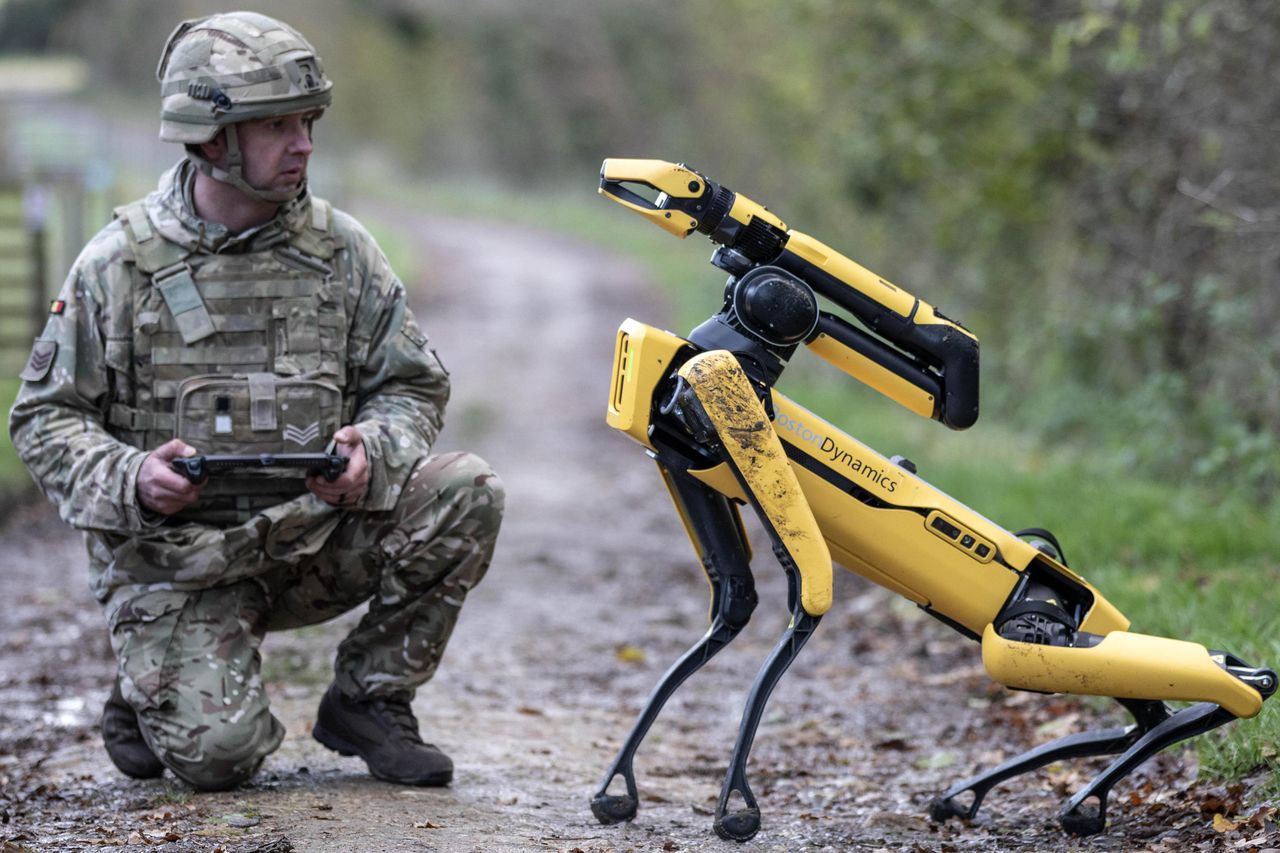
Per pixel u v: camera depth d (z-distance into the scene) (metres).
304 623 7.64
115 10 114.38
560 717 9.61
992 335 24.64
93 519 6.77
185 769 6.98
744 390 6.16
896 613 12.38
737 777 6.49
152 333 6.98
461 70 112.69
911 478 6.41
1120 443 17.48
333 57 113.88
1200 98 17.67
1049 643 6.23
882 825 6.93
